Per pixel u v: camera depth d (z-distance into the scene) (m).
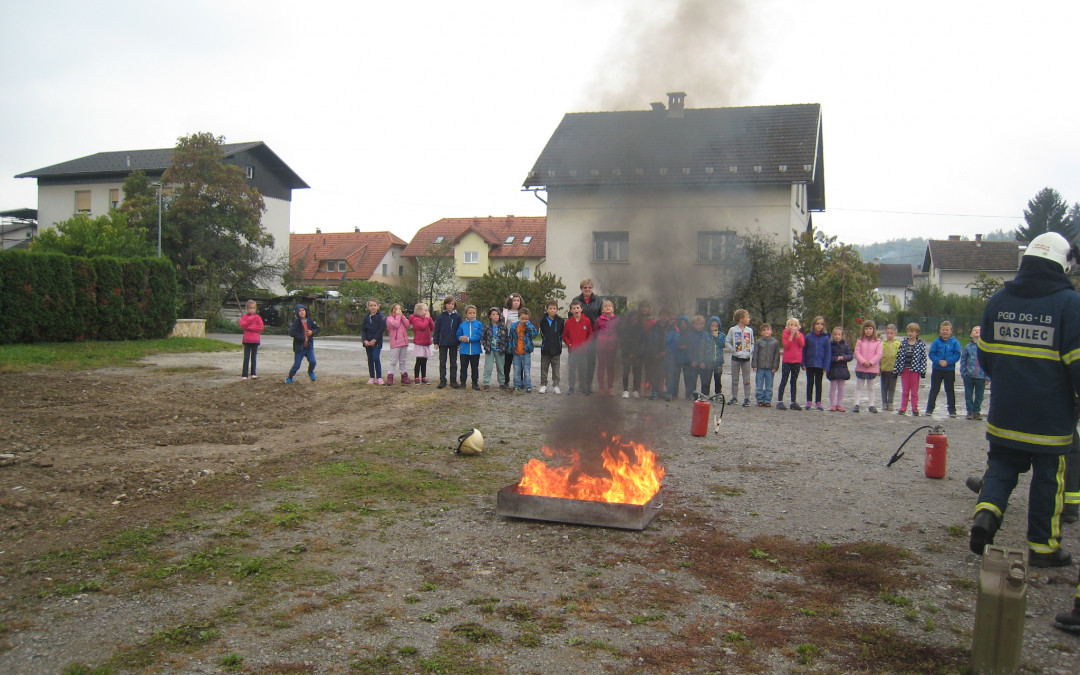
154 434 8.05
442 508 5.44
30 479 5.98
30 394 10.77
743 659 3.19
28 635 3.35
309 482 6.08
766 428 9.39
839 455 7.73
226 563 4.25
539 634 3.40
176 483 5.98
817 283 20.27
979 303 44.25
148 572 4.09
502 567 4.27
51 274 17.72
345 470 6.50
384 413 9.77
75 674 3.01
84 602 3.71
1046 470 4.07
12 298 16.89
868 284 21.02
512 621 3.53
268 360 17.02
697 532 4.98
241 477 6.24
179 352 18.36
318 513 5.23
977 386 10.45
